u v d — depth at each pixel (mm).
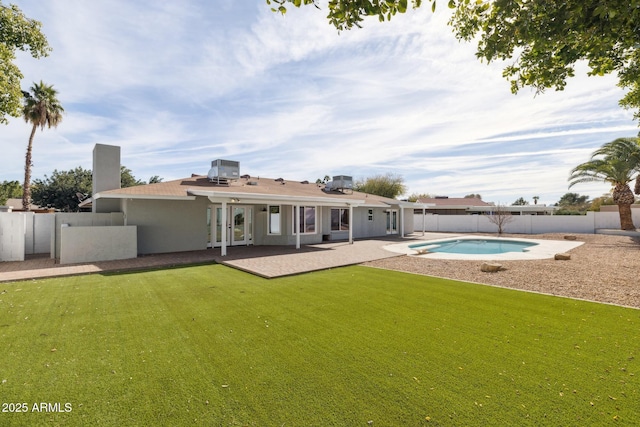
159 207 13117
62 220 12359
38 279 8367
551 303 6109
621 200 22328
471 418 2631
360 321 5102
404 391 3045
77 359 3752
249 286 7586
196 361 3701
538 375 3338
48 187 29578
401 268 10102
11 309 5703
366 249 14680
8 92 10555
